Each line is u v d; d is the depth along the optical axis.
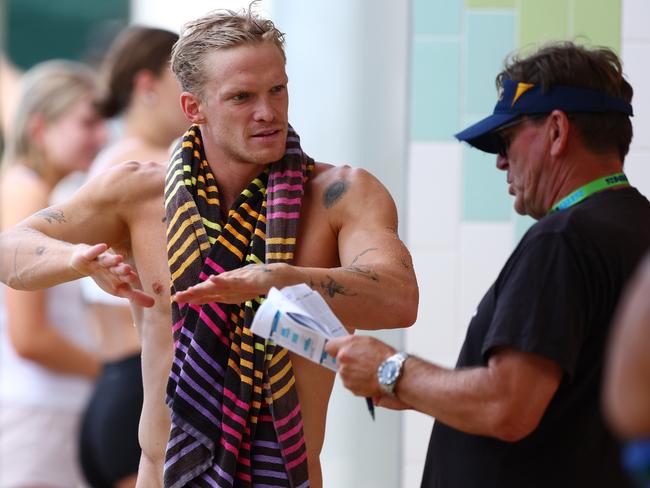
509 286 7.41
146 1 26.16
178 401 8.59
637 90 13.27
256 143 8.67
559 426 7.56
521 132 7.99
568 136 7.82
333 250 9.02
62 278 8.64
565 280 7.28
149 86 13.73
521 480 7.66
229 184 9.05
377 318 8.25
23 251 8.87
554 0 13.28
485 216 13.45
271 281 7.79
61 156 15.74
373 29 13.54
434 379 7.39
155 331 9.16
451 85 13.42
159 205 9.23
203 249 8.80
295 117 13.91
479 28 13.36
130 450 13.67
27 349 14.68
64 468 15.08
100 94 14.20
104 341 13.88
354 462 13.63
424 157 13.47
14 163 15.76
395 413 13.53
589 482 7.49
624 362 4.88
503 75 8.16
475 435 7.90
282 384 8.65
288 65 13.90
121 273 8.19
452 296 13.48
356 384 7.65
